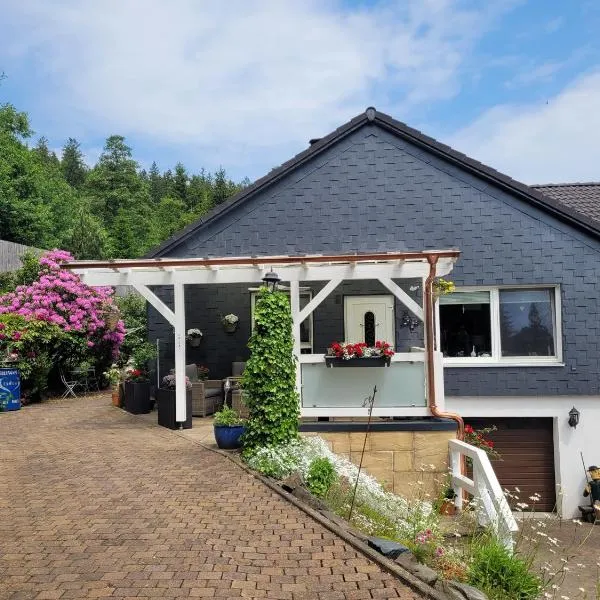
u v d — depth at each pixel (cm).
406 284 1210
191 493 642
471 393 1175
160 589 416
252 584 429
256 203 1232
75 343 1483
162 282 1023
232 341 1256
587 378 1159
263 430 774
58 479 700
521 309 1198
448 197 1207
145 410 1199
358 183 1225
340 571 454
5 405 1257
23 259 1780
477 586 486
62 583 424
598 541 945
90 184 5106
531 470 1183
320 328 1221
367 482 768
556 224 1181
